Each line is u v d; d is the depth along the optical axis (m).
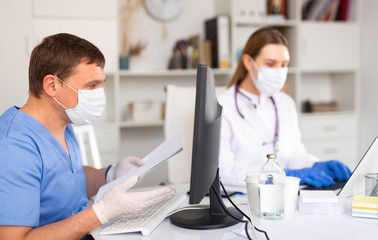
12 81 2.48
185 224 1.11
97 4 3.05
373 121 3.78
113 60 3.13
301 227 1.08
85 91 1.19
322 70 3.75
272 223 1.12
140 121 3.31
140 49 3.31
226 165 1.63
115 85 3.17
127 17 3.38
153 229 1.09
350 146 3.83
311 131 3.67
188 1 3.55
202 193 1.04
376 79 3.72
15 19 2.58
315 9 3.75
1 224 1.02
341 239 0.99
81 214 1.08
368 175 1.24
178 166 2.22
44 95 1.19
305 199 1.19
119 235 1.07
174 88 2.28
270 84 1.93
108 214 1.08
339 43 3.79
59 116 1.23
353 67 3.87
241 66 2.04
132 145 3.56
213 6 3.63
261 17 3.49
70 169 1.29
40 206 1.18
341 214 1.19
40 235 1.05
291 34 3.70
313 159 1.98
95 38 3.07
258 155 1.96
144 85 3.54
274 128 2.03
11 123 1.14
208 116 1.04
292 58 3.70
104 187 1.19
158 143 3.62
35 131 1.17
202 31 3.61
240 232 1.05
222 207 1.18
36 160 1.12
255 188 1.24
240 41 3.74
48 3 2.93
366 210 1.14
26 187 1.07
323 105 3.89
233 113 1.99
